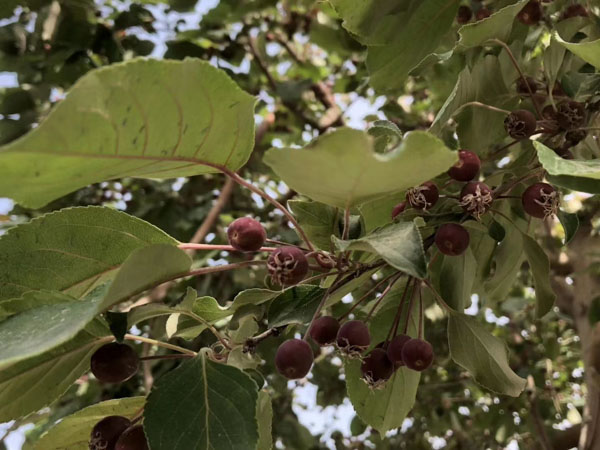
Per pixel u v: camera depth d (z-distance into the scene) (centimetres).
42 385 18
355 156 14
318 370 64
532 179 25
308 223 20
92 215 18
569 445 56
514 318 67
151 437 16
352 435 67
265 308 21
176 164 16
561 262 50
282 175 15
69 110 12
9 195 14
